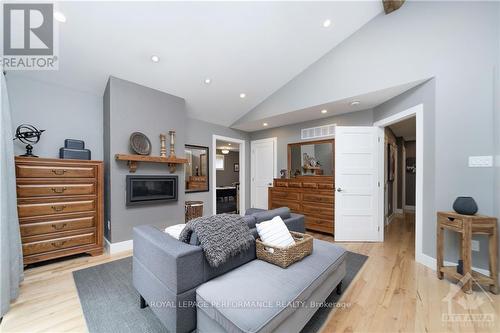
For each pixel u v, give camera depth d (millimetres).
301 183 4141
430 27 2455
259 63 3328
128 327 1492
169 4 2238
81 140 3080
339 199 3590
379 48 2838
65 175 2590
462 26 2264
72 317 1607
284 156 4969
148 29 2434
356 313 1672
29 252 2354
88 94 3236
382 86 2811
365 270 2416
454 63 2307
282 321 1156
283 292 1243
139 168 3158
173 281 1250
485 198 2131
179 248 1334
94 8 2129
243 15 2531
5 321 1570
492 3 2111
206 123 4770
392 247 3229
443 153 2373
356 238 3547
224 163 8695
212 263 1337
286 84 3914
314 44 3184
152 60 2836
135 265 1751
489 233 1961
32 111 2789
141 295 1646
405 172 6270
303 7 2625
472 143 2205
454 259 2330
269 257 1650
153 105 3330
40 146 2840
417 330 1493
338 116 4098
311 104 3557
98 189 2824
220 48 2898
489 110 2119
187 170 4590
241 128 5309
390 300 1840
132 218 3076
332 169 4199
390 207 5285
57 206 2531
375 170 3531
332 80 3295
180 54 2852
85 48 2490
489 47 2125
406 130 5152
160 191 3385
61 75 2818
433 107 2449
